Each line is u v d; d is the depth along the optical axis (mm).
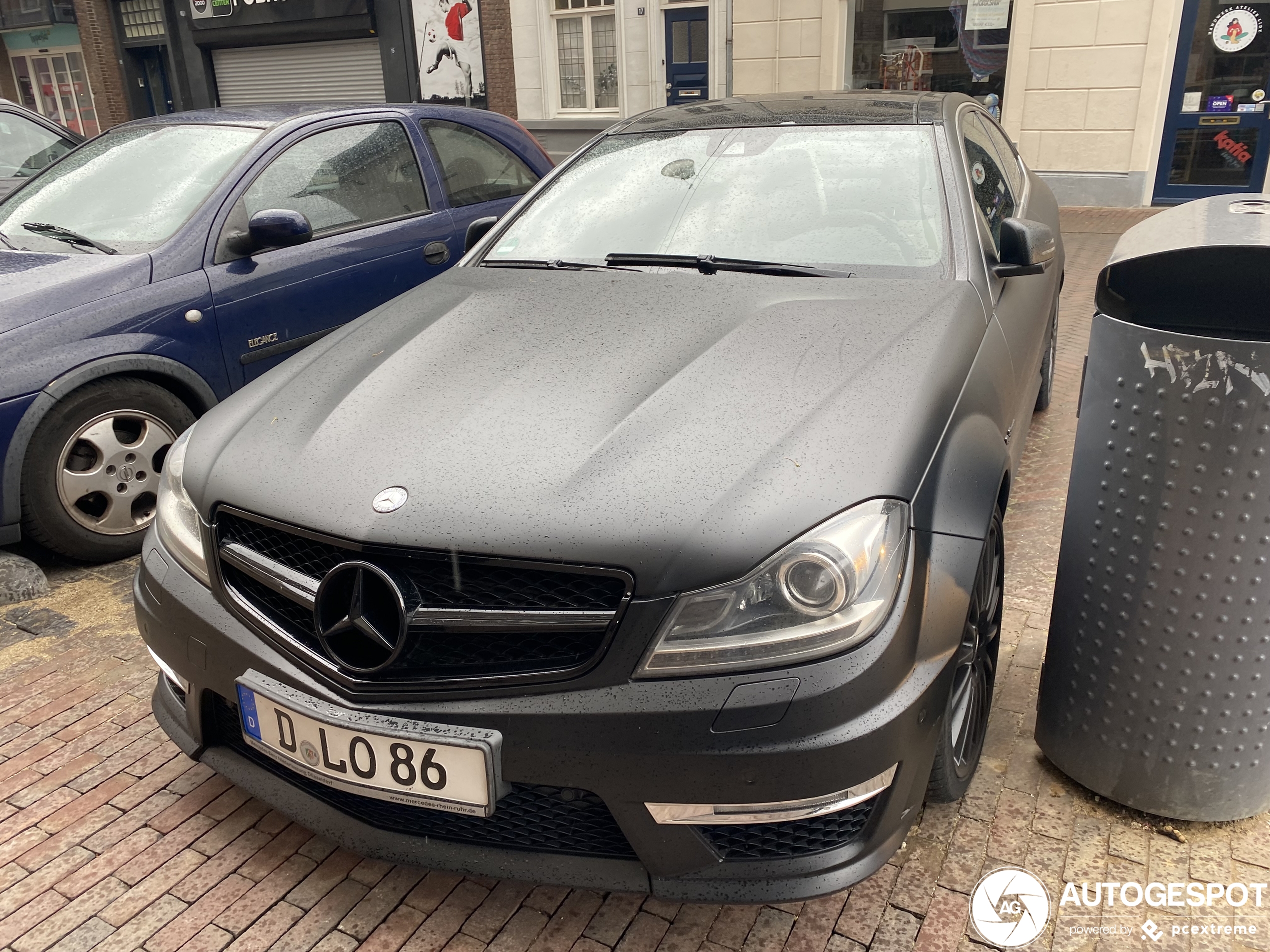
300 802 1990
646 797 1676
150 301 3607
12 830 2312
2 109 6938
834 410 1887
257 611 1944
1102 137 9852
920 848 2150
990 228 2904
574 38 12430
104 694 2854
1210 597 1958
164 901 2096
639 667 1650
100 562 3664
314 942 1986
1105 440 2037
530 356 2193
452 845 1849
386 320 2596
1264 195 2193
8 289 3447
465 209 4895
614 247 2846
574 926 2002
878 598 1681
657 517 1673
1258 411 1820
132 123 4680
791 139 3049
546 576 1701
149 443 3650
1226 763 2076
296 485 1906
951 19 10328
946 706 1843
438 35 13094
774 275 2559
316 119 4422
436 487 1793
